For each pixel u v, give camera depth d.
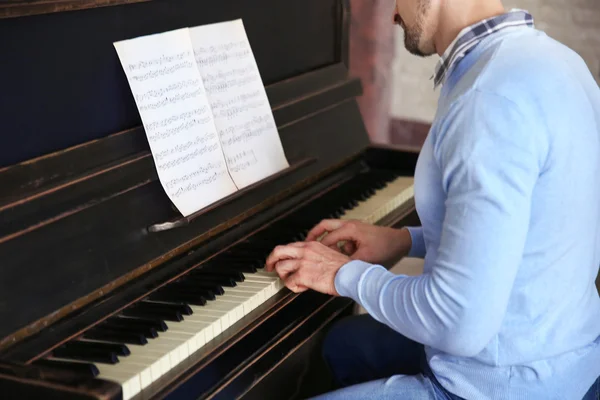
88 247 1.33
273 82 1.96
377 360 1.72
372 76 3.75
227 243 1.66
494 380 1.29
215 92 1.69
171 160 1.53
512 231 1.14
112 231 1.38
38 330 1.22
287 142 1.90
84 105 1.39
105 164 1.41
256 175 1.74
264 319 1.40
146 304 1.38
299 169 1.91
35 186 1.27
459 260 1.16
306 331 1.56
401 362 1.69
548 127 1.18
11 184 1.23
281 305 1.46
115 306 1.36
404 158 2.28
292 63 2.05
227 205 1.65
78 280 1.29
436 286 1.20
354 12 3.68
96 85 1.42
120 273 1.37
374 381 1.45
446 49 1.35
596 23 3.32
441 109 1.27
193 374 1.21
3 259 1.19
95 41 1.41
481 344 1.20
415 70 3.68
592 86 1.32
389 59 3.71
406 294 1.26
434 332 1.22
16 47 1.26
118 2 1.41
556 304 1.28
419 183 1.33
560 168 1.20
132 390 1.13
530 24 1.34
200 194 1.58
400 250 1.72
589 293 1.35
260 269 1.57
